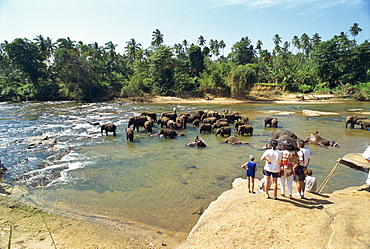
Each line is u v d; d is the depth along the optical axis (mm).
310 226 5520
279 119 30422
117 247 6191
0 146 16516
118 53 87125
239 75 59062
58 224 7266
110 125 20344
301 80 73500
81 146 17016
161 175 11766
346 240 4613
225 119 25812
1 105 48188
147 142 18516
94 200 9219
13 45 55688
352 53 66188
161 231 7199
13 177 11258
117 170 12375
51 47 71500
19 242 6098
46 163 13211
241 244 5141
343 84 66938
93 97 59125
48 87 59750
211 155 15141
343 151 16078
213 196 9586
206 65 80188
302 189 7129
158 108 43156
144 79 68062
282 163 7137
